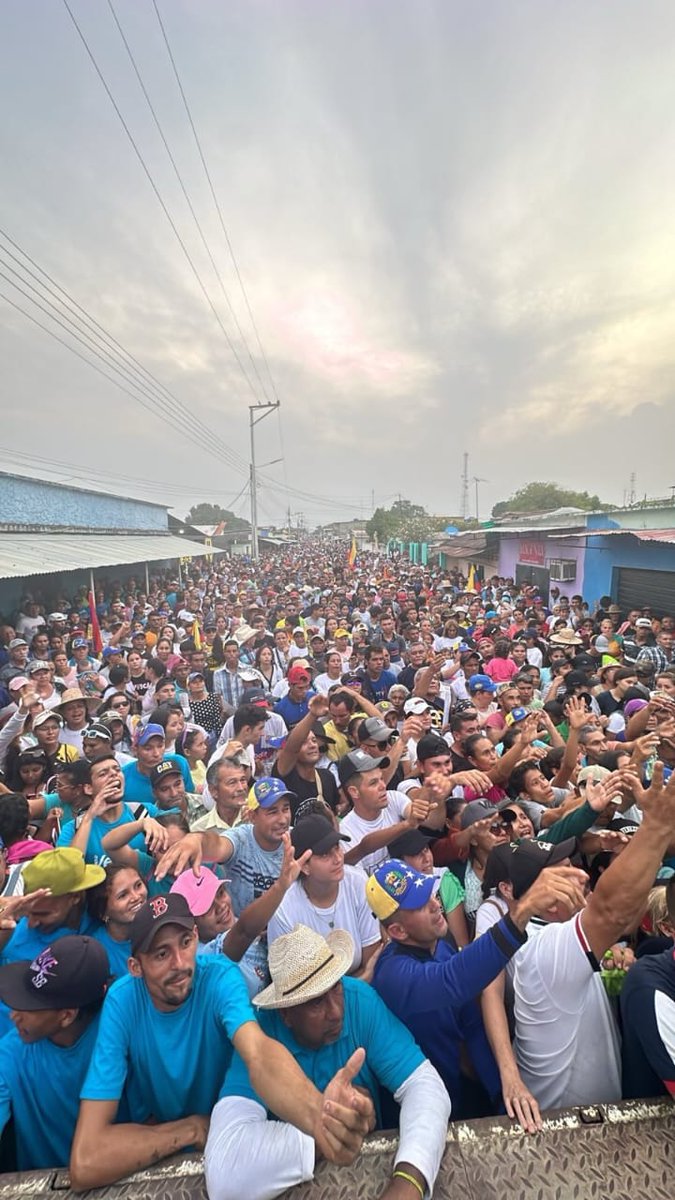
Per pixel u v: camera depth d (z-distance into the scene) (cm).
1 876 365
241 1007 225
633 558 1791
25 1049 238
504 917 223
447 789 379
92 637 1367
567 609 1616
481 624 1448
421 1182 176
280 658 1138
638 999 221
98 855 429
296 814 466
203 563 4953
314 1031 218
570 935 233
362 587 2594
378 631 1448
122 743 721
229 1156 186
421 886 255
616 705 809
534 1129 195
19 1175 196
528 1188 180
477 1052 261
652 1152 187
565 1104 238
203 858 353
